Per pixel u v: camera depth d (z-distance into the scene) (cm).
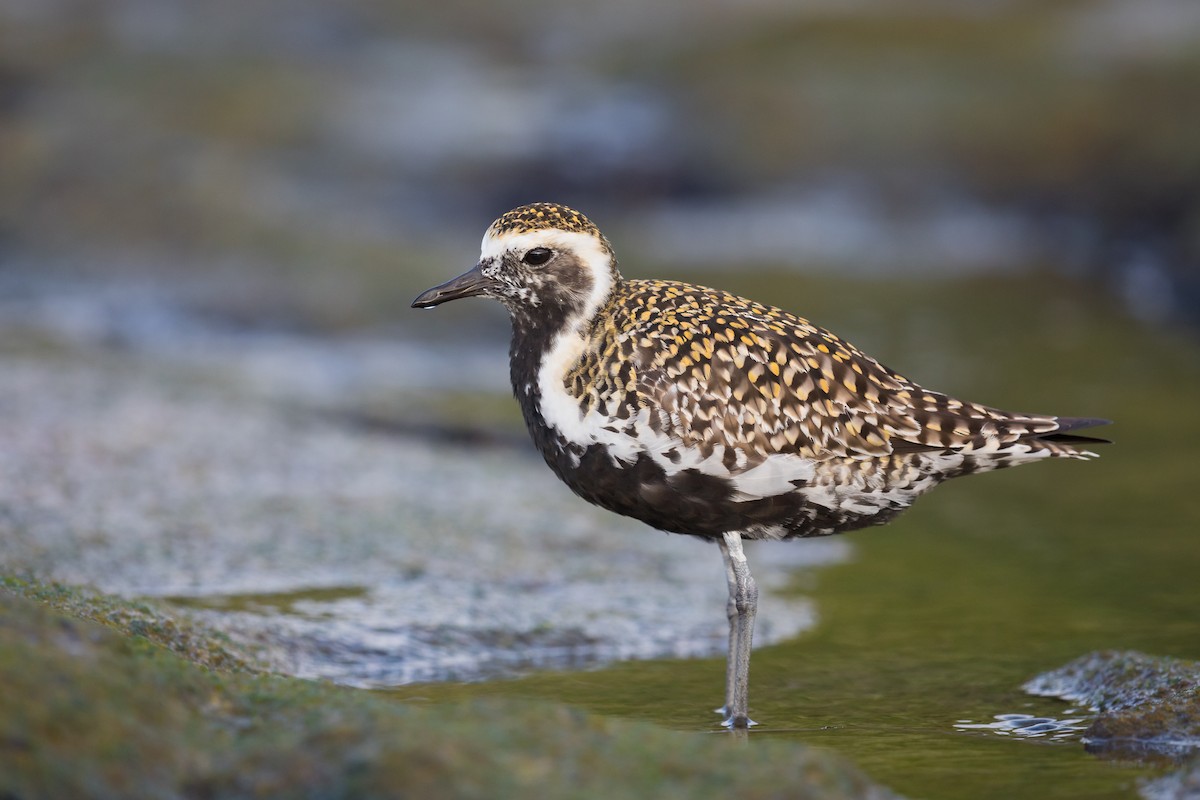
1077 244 2627
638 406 846
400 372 1839
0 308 1994
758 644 1016
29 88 2994
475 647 994
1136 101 2733
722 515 867
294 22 3597
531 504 1304
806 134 2945
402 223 2630
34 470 1244
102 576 1041
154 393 1558
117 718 591
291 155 2858
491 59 3575
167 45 3269
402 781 554
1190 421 1645
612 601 1092
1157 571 1173
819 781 593
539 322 885
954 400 892
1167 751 780
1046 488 1428
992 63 2988
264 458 1352
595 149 2959
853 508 881
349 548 1149
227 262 2166
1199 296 2241
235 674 695
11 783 544
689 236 2781
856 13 3453
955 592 1134
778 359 862
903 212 2822
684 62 3278
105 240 2202
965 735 817
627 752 591
